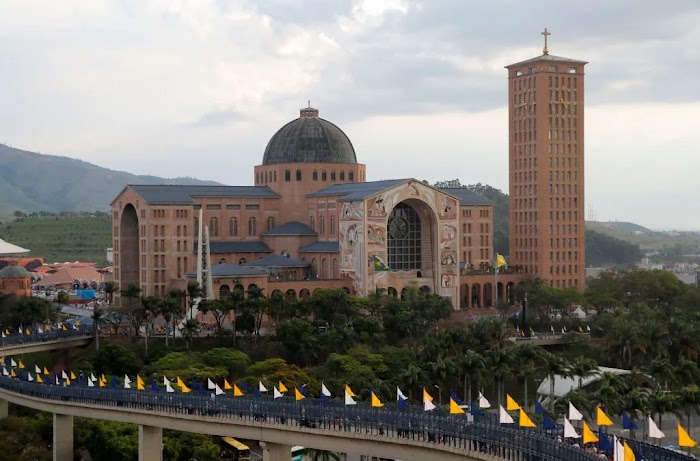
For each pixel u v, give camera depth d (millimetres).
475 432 136500
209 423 172500
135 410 184250
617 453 115938
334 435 154500
